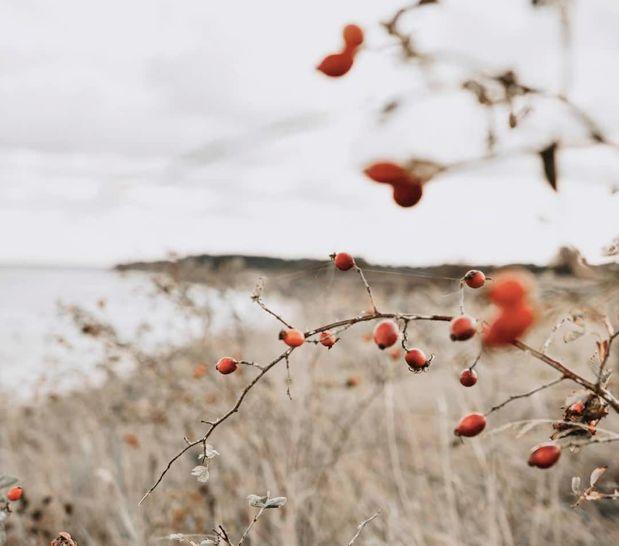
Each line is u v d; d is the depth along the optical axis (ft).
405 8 1.54
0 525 5.39
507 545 8.64
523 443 11.45
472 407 10.37
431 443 12.52
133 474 11.89
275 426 10.59
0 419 14.11
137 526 9.64
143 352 11.14
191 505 9.89
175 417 11.79
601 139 1.48
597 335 3.07
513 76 1.50
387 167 1.43
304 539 9.23
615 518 10.59
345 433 10.35
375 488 10.56
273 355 12.25
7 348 29.27
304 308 10.32
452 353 8.13
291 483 9.25
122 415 11.56
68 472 13.25
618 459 10.86
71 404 13.43
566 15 1.47
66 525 10.52
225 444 11.30
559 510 9.67
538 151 1.47
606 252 2.07
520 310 1.84
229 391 10.55
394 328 3.41
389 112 1.39
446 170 1.40
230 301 10.62
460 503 9.93
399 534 8.95
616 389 4.53
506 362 8.73
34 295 134.21
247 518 10.09
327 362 11.66
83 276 249.96
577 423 3.21
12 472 12.34
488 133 1.47
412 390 14.93
